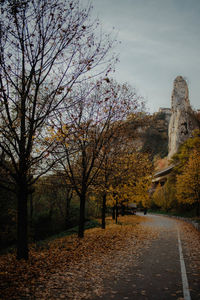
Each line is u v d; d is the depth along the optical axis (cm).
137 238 1373
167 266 734
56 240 1476
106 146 1265
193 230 1866
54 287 545
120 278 613
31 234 2220
